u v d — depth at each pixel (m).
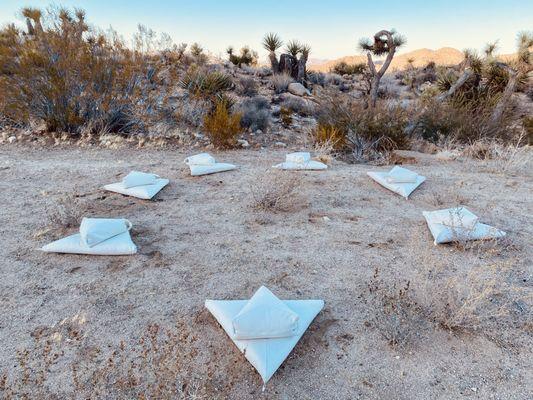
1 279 3.53
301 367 2.57
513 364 2.61
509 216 5.15
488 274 3.65
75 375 2.35
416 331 2.89
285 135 10.66
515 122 11.91
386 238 4.46
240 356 2.64
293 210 5.30
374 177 6.57
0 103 9.24
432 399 2.34
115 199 5.54
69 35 9.42
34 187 5.97
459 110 10.80
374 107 9.96
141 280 3.54
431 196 5.89
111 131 9.66
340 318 3.06
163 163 7.52
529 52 12.18
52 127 9.33
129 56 9.61
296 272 3.72
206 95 11.08
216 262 3.89
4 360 2.59
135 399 2.28
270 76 19.91
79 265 3.78
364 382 2.46
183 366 2.52
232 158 8.19
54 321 2.98
